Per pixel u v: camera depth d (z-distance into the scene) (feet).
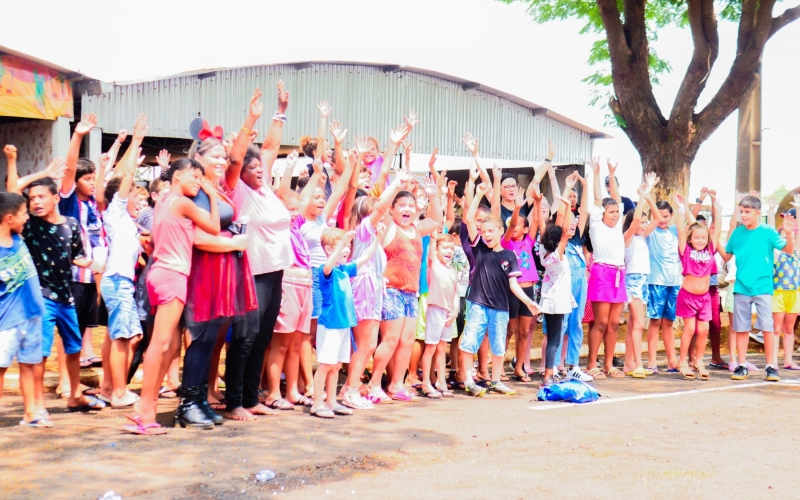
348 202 24.16
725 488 15.01
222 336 20.83
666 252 30.76
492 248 25.40
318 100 50.75
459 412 21.70
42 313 18.24
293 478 14.70
